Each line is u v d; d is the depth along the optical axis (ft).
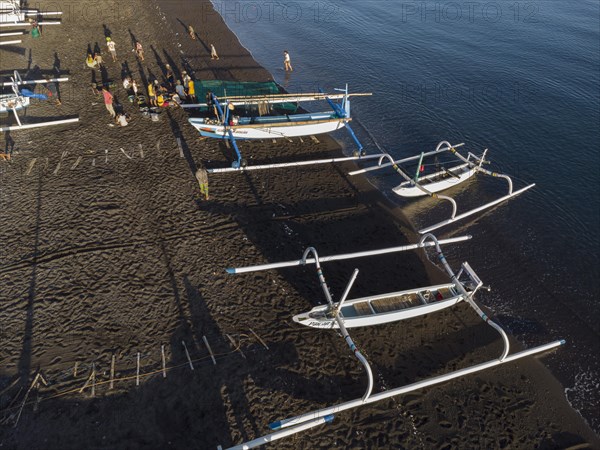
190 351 50.60
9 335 49.73
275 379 49.29
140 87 102.53
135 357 49.16
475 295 64.54
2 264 57.52
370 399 46.47
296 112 105.19
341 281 62.85
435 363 54.29
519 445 47.19
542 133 104.58
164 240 64.23
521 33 166.40
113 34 128.06
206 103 91.86
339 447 44.57
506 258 70.69
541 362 56.13
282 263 55.16
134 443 42.09
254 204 74.18
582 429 49.57
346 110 90.89
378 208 78.13
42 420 42.86
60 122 86.07
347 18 172.45
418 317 59.62
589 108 115.85
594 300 65.00
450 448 45.96
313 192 79.46
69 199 68.64
